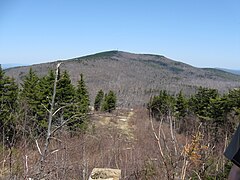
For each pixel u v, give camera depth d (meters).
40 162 4.29
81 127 5.41
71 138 5.36
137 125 15.27
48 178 4.45
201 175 4.62
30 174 4.19
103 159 7.02
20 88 23.17
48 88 22.11
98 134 7.19
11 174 4.14
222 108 24.56
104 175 6.00
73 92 24.91
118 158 7.34
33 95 21.62
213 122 19.48
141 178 5.89
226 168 5.05
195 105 33.31
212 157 4.88
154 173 5.40
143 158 6.80
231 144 1.54
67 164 4.91
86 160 5.73
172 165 4.02
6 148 4.58
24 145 4.58
